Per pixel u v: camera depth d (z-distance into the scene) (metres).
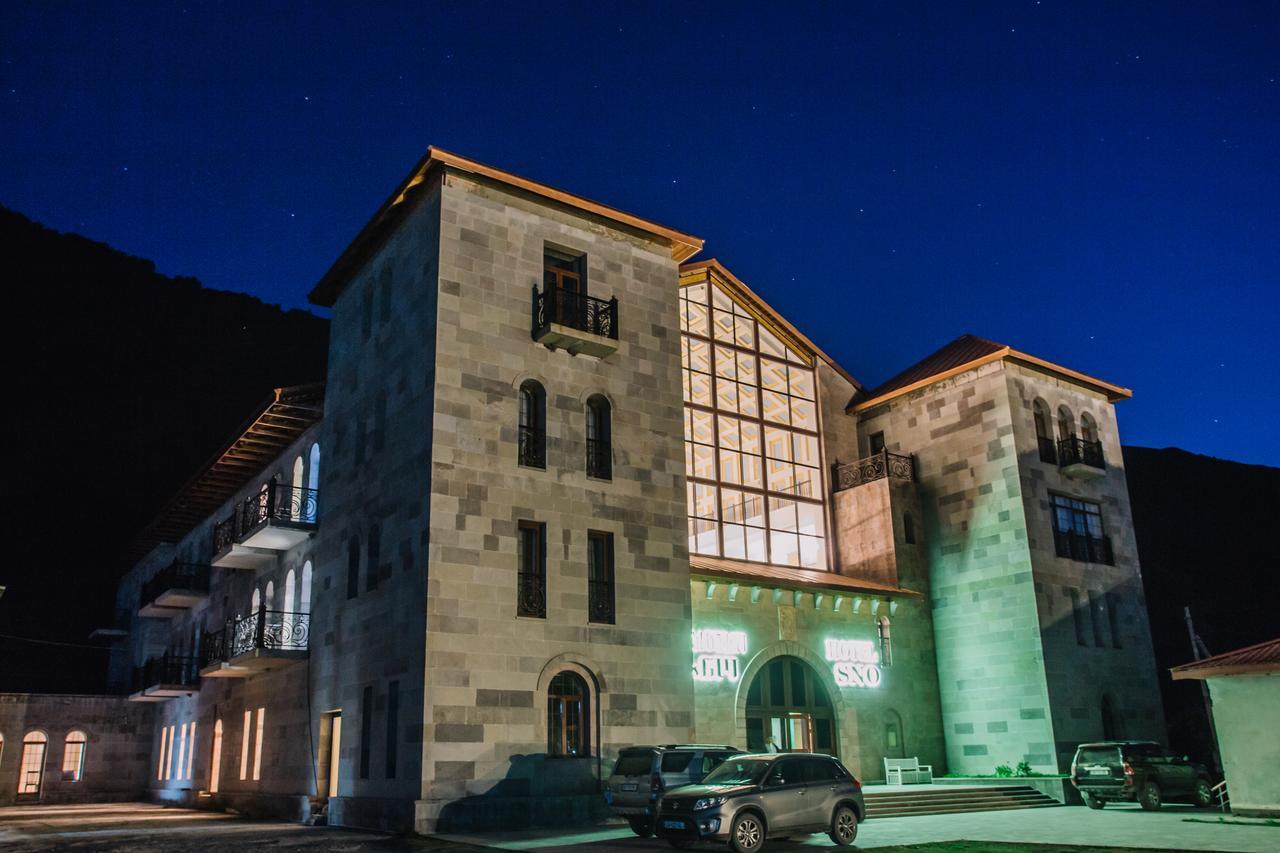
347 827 21.92
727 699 27.44
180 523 42.22
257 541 28.55
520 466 22.30
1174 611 56.91
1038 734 29.53
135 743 43.94
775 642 29.00
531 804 20.16
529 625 21.39
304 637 27.34
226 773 32.19
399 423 22.98
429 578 20.38
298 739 26.22
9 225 87.25
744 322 35.84
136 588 49.81
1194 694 49.78
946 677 32.38
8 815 31.48
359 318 26.69
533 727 20.89
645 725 22.55
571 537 22.64
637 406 24.81
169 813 31.50
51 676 59.81
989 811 25.27
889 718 30.97
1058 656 30.33
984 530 32.25
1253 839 17.12
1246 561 65.56
